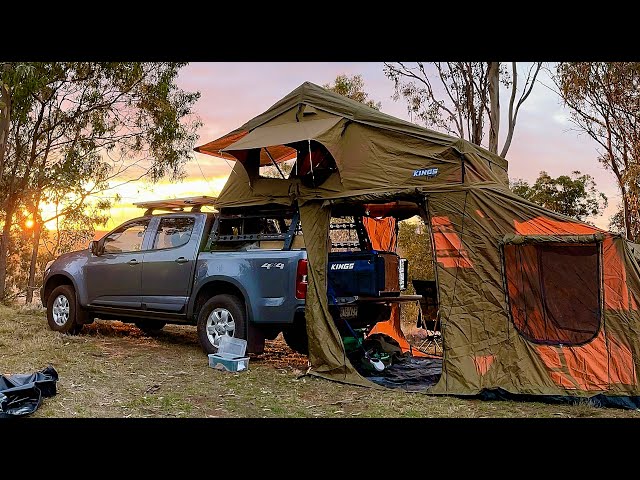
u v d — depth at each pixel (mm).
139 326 9062
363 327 7473
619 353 5227
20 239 22281
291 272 6484
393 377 6465
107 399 4992
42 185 14859
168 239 7711
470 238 5902
